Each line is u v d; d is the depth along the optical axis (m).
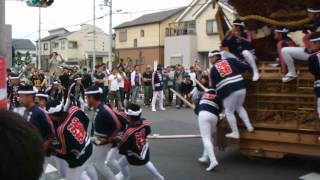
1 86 6.17
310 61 7.25
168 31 50.66
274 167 8.34
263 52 9.35
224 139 8.72
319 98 7.31
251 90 8.52
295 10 8.66
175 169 8.15
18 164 1.07
